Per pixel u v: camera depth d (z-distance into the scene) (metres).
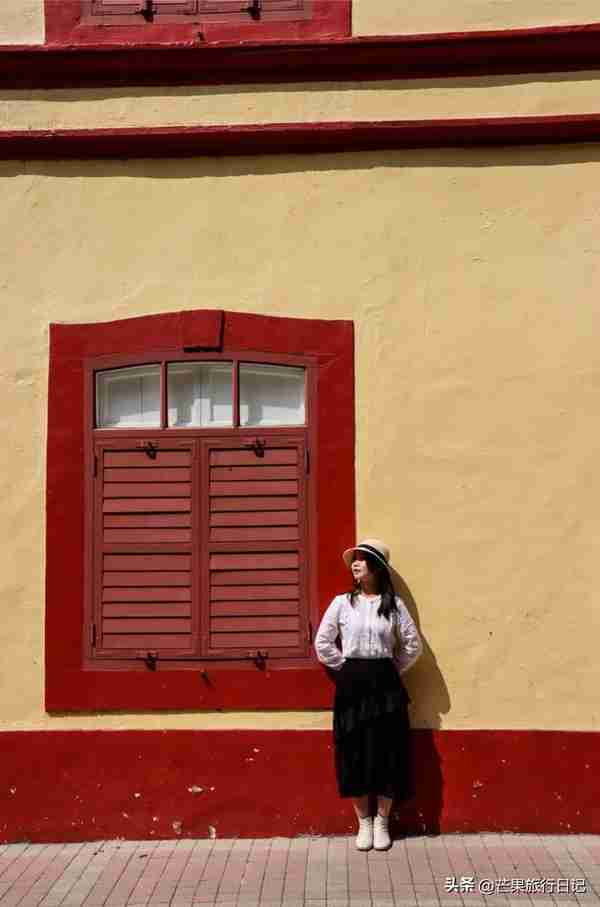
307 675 6.02
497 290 6.16
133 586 6.12
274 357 6.16
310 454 6.13
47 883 5.41
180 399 6.29
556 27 6.15
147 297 6.23
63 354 6.22
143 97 6.31
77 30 6.35
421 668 6.02
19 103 6.31
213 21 6.35
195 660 6.07
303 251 6.21
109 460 6.19
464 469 6.08
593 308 6.13
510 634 6.01
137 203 6.27
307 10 6.32
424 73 6.23
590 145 6.20
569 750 5.95
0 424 6.20
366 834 5.79
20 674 6.09
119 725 6.05
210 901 5.16
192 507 6.14
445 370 6.12
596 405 6.08
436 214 6.20
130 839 5.99
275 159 6.25
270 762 6.00
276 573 6.09
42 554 6.14
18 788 6.02
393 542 6.06
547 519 6.04
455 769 5.97
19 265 6.27
